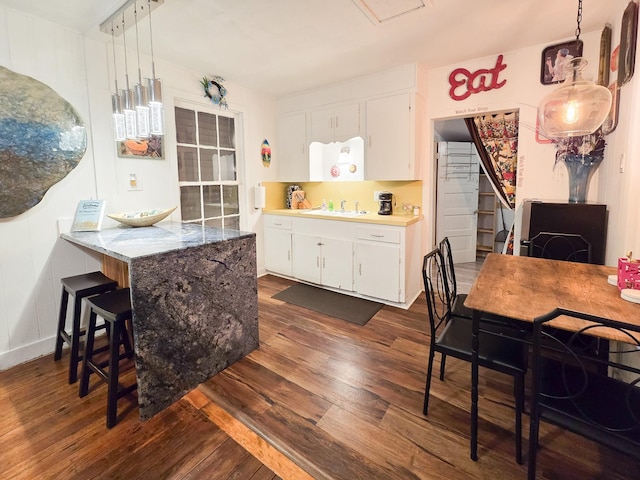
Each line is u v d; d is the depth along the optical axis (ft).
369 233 10.96
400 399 6.40
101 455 5.14
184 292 6.46
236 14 7.12
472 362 5.00
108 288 7.32
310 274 12.75
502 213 17.28
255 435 5.56
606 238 7.54
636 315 4.06
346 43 8.64
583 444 5.26
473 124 12.36
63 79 7.75
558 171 9.13
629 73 6.25
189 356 6.64
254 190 13.34
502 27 7.89
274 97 13.76
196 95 10.75
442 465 4.92
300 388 6.77
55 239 7.95
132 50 9.00
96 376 7.17
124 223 8.66
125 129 7.36
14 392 6.61
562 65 8.70
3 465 4.96
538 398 4.05
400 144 10.72
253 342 8.16
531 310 4.35
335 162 13.48
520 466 4.88
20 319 7.61
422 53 9.44
